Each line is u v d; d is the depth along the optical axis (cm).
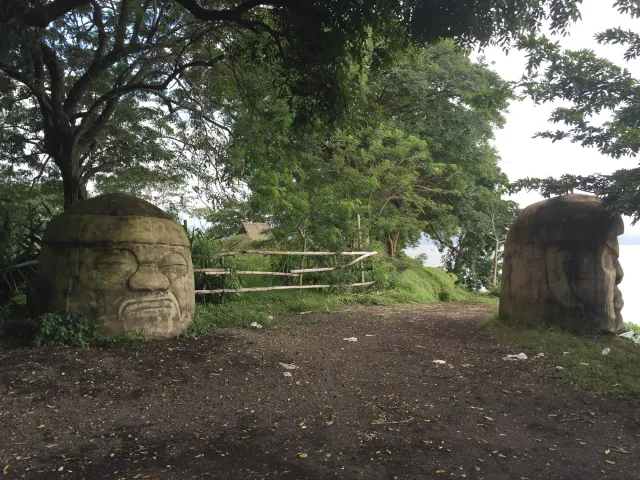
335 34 667
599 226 772
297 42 729
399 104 1698
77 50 1008
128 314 626
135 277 632
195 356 596
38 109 1200
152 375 529
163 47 970
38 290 649
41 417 425
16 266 744
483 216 1986
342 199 1395
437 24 638
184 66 949
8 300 761
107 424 420
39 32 603
